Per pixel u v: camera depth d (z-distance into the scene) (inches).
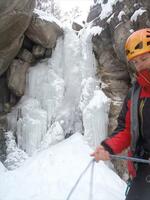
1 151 250.5
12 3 217.9
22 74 271.6
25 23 241.6
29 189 186.5
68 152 223.6
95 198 175.2
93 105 246.8
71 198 175.2
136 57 91.4
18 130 257.9
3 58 252.7
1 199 180.1
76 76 271.9
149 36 91.1
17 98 275.4
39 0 406.6
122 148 96.9
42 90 268.7
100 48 277.6
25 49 275.9
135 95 93.5
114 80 268.7
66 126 259.4
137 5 261.7
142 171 91.9
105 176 197.9
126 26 259.4
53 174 199.2
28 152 250.8
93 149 243.0
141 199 88.7
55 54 276.5
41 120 256.7
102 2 294.5
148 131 91.5
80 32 287.4
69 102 267.7
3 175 204.5
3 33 233.8
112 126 249.3
